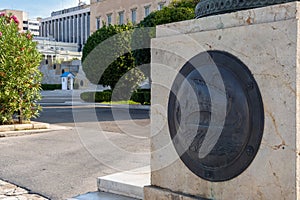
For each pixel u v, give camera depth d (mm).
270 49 2014
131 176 3193
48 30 74812
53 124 10430
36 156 5750
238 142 2143
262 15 2080
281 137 1967
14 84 8352
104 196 2975
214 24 2320
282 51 1963
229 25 2238
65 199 3453
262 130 2043
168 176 2531
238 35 2162
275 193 1990
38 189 3963
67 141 7164
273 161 1998
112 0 41719
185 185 2428
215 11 2520
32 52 8781
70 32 69438
